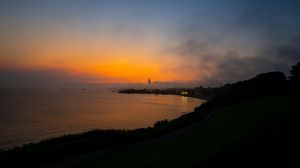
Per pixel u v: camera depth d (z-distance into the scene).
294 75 65.56
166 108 148.62
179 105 173.12
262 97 51.59
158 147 21.47
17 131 68.50
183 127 33.38
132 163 17.06
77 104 177.25
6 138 58.41
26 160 19.27
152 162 16.44
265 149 14.18
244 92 62.75
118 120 91.69
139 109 141.12
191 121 36.44
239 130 20.98
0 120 90.81
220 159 14.02
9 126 77.56
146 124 80.12
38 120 92.25
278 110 29.05
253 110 34.03
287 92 51.91
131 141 26.12
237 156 13.91
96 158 19.92
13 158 19.59
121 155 20.23
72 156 20.81
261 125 20.78
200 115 42.22
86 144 23.39
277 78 70.44
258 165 12.22
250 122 23.98
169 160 16.09
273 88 56.97
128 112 123.31
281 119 22.12
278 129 18.34
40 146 24.36
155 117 101.12
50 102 190.12
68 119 95.38
